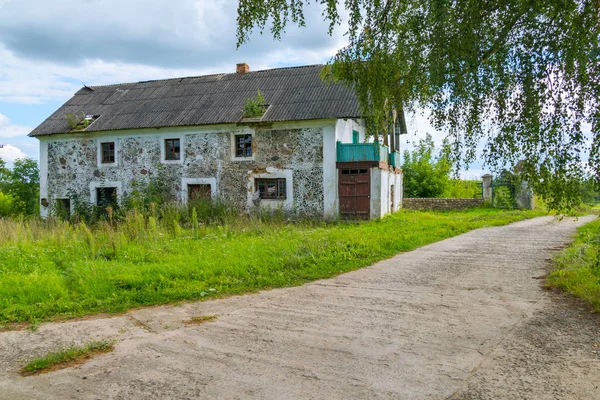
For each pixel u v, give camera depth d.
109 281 6.56
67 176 21.25
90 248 9.12
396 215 19.03
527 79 4.60
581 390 3.18
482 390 3.21
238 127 18.55
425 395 3.17
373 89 6.14
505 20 4.75
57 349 4.29
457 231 13.44
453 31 4.84
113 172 20.44
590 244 8.64
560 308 5.14
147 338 4.49
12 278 6.64
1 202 24.05
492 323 4.68
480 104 5.02
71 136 21.11
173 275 7.02
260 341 4.33
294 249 8.79
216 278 6.85
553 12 4.40
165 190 19.45
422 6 5.34
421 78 5.66
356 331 4.55
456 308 5.26
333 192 17.45
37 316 5.34
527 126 4.57
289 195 17.98
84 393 3.33
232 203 17.81
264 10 5.91
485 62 4.88
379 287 6.41
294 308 5.44
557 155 4.46
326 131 17.47
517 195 22.81
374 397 3.16
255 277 6.98
